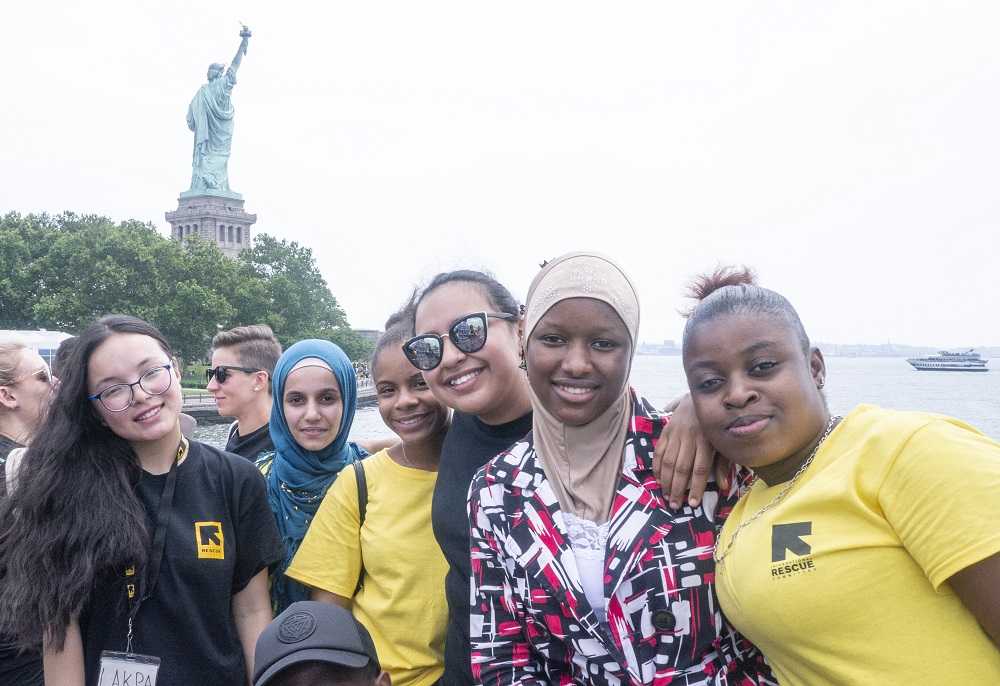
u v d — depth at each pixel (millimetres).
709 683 2273
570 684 2436
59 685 2881
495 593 2549
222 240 85312
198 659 3002
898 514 1859
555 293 2350
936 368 135250
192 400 45281
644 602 2289
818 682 2020
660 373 138875
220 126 86312
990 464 1762
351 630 2342
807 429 2107
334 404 3992
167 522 3047
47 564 2793
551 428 2486
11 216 63219
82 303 56062
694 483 2316
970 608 1769
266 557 3318
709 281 2541
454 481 2967
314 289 74250
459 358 2846
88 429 2998
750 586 2064
